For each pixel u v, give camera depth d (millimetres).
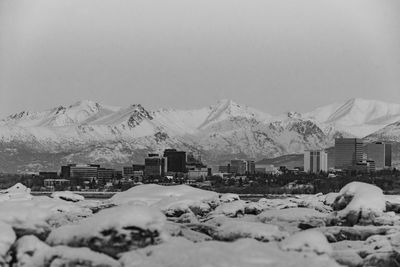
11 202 75250
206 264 41031
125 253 45312
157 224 47938
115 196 94500
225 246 44531
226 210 85750
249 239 46281
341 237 66688
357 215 74125
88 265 43219
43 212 53531
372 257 52969
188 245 45469
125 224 47000
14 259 44812
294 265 41094
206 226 62719
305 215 72812
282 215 73125
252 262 41281
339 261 52781
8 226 47969
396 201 83750
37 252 44750
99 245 46438
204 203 90000
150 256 43875
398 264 52844
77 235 47250
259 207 91750
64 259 43562
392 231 66938
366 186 80312
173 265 41844
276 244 47875
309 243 47219
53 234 48094
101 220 47500
